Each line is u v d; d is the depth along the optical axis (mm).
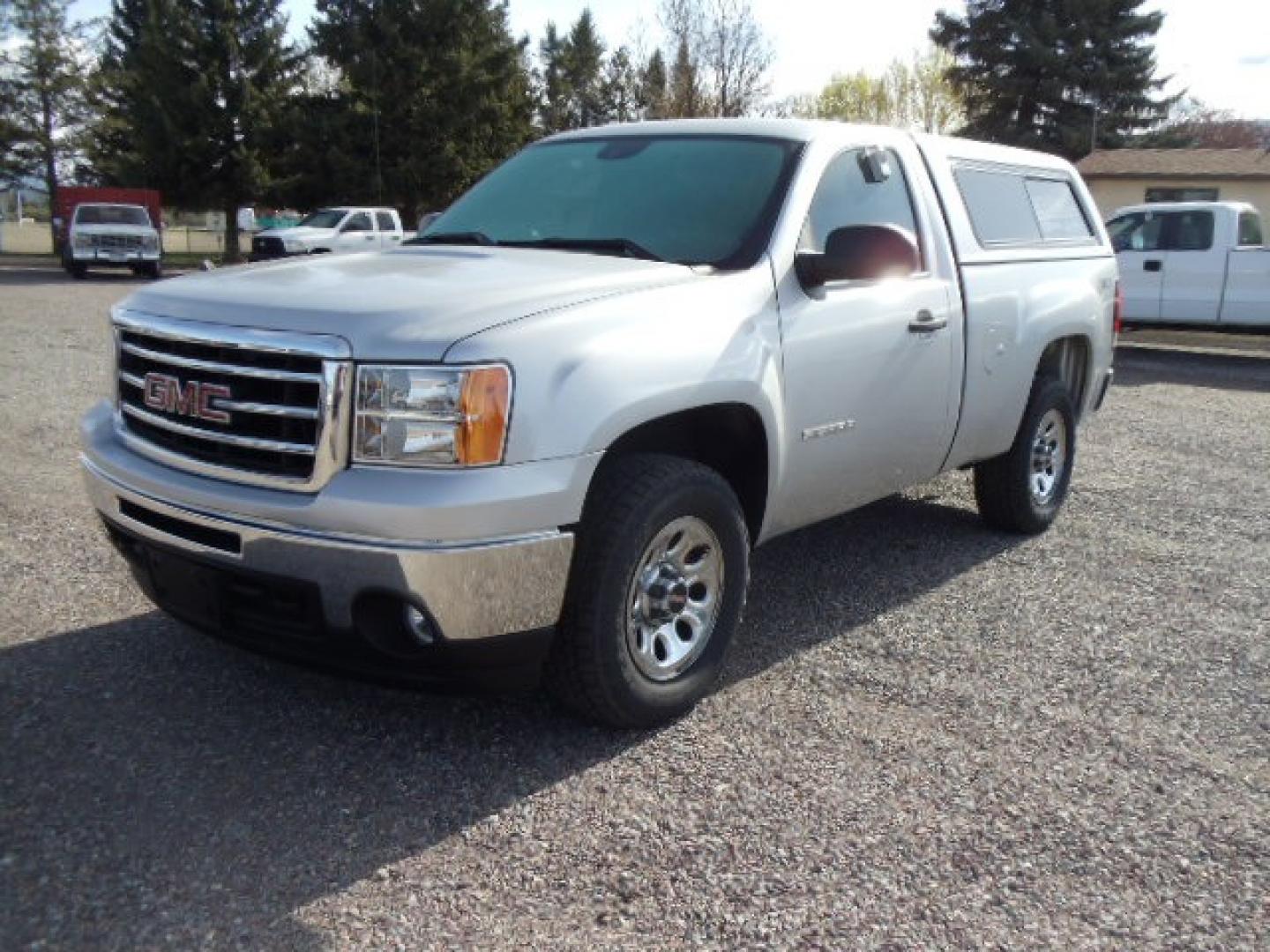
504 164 5246
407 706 3861
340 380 3104
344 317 3189
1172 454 8812
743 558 3926
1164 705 4066
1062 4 42062
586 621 3422
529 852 3025
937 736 3768
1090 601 5164
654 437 3920
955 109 50719
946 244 5074
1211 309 15609
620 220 4375
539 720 3791
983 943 2709
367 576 3074
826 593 5191
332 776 3391
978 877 2977
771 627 4738
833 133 4629
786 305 4047
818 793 3365
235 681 4000
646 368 3434
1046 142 41969
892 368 4605
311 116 41406
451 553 3045
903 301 4652
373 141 40250
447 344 3094
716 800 3316
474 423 3074
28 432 8125
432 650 3191
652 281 3723
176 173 41219
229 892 2814
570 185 4711
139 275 30969
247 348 3236
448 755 3533
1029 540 6168
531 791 3338
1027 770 3557
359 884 2865
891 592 5223
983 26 42312
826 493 4473
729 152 4516
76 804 3184
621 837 3111
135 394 3725
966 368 5141
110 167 42531
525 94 44812
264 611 3334
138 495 3496
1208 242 15617
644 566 3586
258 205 42938
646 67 33906
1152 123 44344
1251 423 10461
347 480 3105
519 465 3139
